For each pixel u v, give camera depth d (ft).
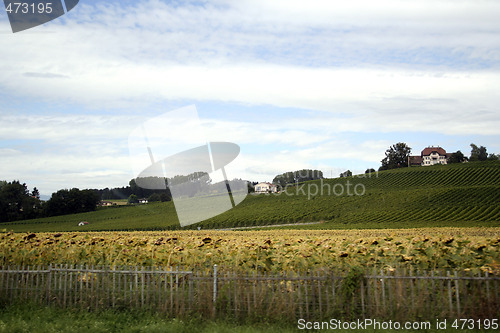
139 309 29.50
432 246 33.96
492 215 254.06
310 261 33.27
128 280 32.65
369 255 33.71
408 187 383.04
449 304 26.61
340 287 27.63
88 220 333.42
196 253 36.45
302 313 27.14
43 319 28.04
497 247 34.19
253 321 27.22
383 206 313.94
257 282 28.63
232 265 33.47
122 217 322.96
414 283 28.96
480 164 428.56
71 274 31.22
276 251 36.65
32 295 31.68
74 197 375.45
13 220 362.74
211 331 25.07
